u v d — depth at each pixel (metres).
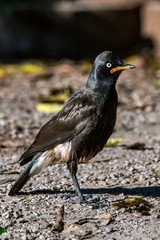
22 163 9.04
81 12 24.94
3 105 16.27
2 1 24.94
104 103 8.70
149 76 20.83
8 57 25.16
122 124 13.96
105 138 8.95
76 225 7.64
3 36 25.06
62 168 10.45
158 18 24.28
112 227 7.59
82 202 8.58
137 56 23.61
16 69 21.78
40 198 8.82
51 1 26.47
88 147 8.80
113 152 11.51
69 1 26.52
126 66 8.61
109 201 8.62
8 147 11.91
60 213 7.97
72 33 25.14
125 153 11.39
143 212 8.05
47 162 8.98
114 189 9.19
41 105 15.46
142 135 12.87
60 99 16.11
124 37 25.08
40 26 25.17
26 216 8.05
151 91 17.98
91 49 25.20
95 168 10.38
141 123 14.07
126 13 24.89
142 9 24.89
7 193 9.11
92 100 8.75
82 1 26.38
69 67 22.22
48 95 17.42
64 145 8.84
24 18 25.03
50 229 7.57
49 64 23.48
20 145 12.01
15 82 19.91
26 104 16.42
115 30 25.05
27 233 7.43
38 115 14.92
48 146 8.91
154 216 7.94
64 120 8.86
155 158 10.86
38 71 21.58
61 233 7.45
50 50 25.28
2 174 10.10
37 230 7.52
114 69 8.66
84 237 7.28
